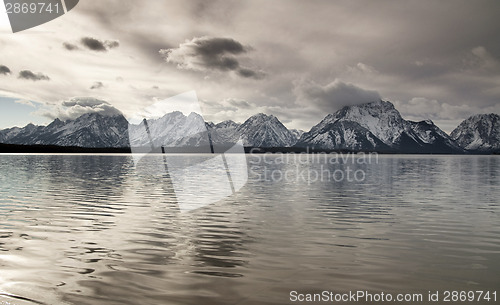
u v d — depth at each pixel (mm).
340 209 20828
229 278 9406
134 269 10031
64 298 8023
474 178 48125
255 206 21875
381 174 55219
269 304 7875
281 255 11539
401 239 13766
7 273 9617
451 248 12516
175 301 7934
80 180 39750
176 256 11320
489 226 16297
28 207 21094
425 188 33531
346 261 10961
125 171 56188
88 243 12828
